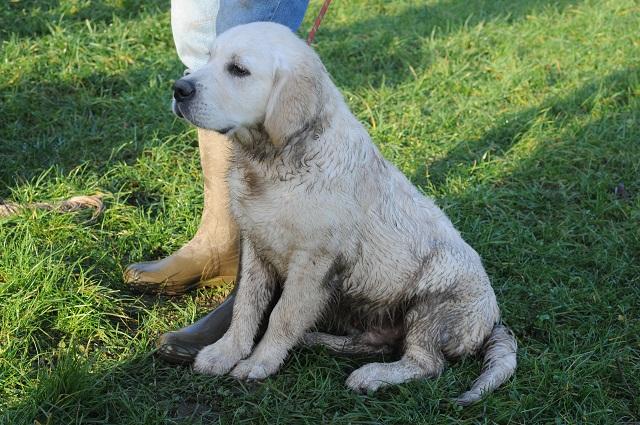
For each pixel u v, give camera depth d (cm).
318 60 198
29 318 213
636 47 370
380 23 395
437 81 336
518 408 201
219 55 196
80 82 311
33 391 195
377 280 209
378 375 204
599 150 292
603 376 212
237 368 206
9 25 344
